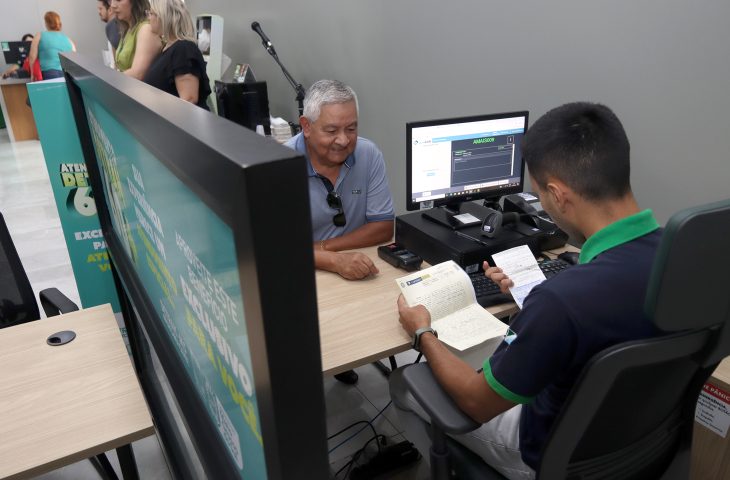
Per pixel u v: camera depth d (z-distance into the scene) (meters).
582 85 2.00
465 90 2.52
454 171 1.73
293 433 0.38
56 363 1.23
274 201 0.30
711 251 0.64
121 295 1.36
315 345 0.36
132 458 1.25
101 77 0.74
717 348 0.73
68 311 1.58
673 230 0.62
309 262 0.33
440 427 0.99
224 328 0.48
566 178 0.90
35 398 1.11
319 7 3.41
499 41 2.28
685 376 0.87
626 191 0.90
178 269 0.61
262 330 0.33
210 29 4.12
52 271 3.26
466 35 2.43
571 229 0.97
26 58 6.93
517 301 1.40
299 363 0.36
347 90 1.73
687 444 1.02
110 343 1.31
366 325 1.33
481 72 2.41
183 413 0.69
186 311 0.63
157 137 0.46
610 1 1.83
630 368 0.77
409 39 2.77
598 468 0.92
